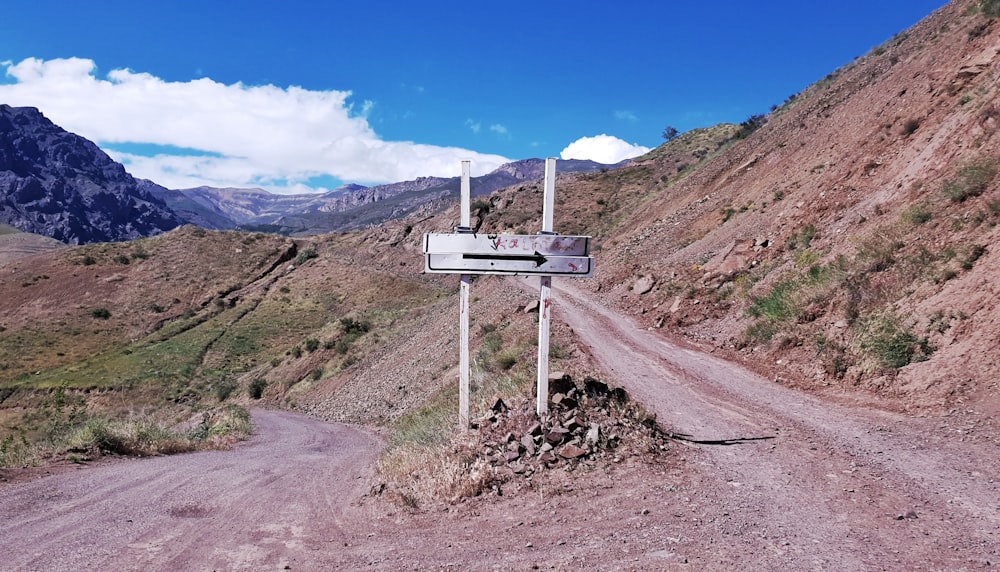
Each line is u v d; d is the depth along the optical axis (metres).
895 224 14.71
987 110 15.31
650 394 11.10
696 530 4.78
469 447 7.02
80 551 5.14
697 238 34.62
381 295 84.75
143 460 10.45
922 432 7.68
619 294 27.75
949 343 9.77
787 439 7.81
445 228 99.44
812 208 21.83
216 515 6.45
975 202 12.70
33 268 100.50
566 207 85.44
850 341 11.87
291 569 4.68
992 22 24.28
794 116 49.34
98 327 83.56
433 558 4.70
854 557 4.17
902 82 30.44
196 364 66.00
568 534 4.94
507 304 28.83
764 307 16.55
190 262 106.44
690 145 106.94
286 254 111.56
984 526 4.66
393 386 30.20
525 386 8.55
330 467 10.09
